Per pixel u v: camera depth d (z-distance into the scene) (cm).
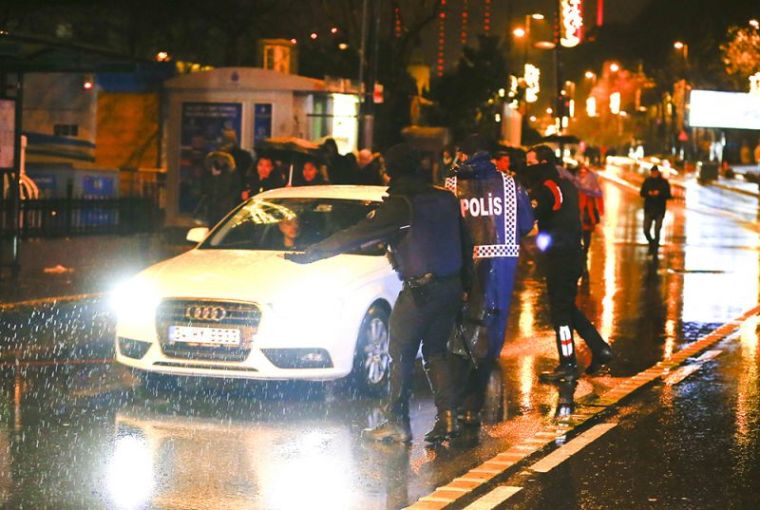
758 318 3406
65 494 1484
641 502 1503
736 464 1706
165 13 8388
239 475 1602
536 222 2359
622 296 3959
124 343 2147
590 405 2134
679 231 7481
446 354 1845
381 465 1675
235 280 2111
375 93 5831
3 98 3716
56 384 2222
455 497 1510
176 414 1980
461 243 1822
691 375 2464
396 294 2262
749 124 7306
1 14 6856
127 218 4550
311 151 4341
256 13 8606
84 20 8275
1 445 1730
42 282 3806
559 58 7450
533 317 3412
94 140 5806
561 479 1611
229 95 5338
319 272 2156
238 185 4231
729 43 14988
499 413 2062
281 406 2069
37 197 4553
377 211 1789
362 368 2152
